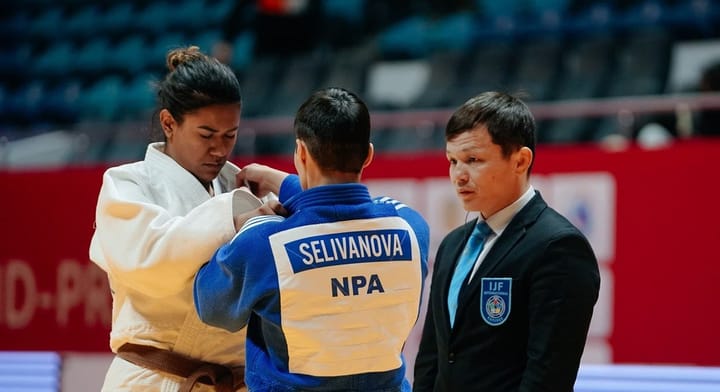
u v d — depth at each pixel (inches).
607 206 682.2
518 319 357.7
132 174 368.2
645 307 671.1
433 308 389.7
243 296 324.5
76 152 969.5
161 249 338.6
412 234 343.6
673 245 663.8
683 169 661.9
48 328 824.3
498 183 363.3
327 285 321.7
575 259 351.6
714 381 520.7
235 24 1414.9
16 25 1611.7
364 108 333.4
